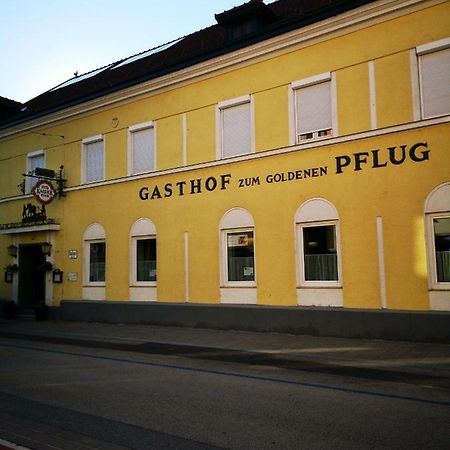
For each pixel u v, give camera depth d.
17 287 20.23
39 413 6.27
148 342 12.64
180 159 15.82
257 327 13.57
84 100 18.23
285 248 13.39
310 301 12.88
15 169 21.14
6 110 24.27
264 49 14.04
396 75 11.97
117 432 5.47
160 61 19.84
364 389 7.33
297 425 5.63
